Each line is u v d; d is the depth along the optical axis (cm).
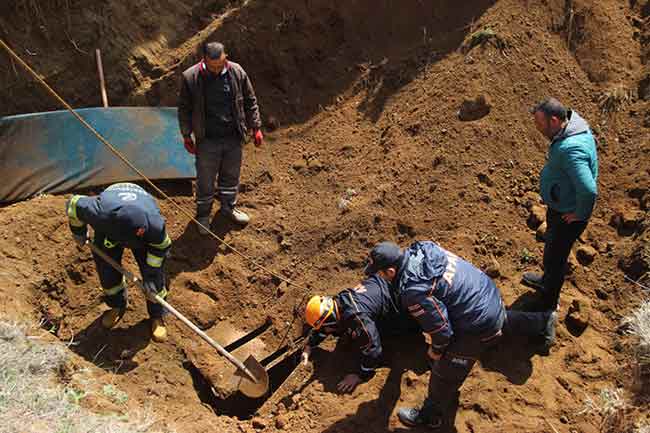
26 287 521
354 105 704
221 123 564
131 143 638
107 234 474
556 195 448
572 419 450
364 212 600
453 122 625
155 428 432
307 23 727
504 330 474
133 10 711
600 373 475
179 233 615
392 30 722
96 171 626
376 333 473
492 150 605
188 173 652
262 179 669
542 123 437
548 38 660
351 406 476
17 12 654
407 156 623
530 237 563
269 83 724
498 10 673
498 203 583
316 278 586
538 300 511
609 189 585
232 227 627
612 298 524
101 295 557
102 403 436
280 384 540
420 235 576
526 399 462
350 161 660
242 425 484
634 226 555
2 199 596
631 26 677
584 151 426
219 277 588
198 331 494
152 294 496
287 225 625
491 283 429
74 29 677
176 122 655
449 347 421
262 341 556
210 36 707
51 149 609
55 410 400
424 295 399
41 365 434
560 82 641
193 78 538
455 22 695
